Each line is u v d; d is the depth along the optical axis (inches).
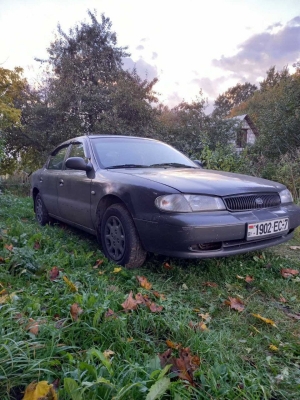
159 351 69.5
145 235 108.9
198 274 117.6
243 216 108.1
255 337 79.0
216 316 89.4
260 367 67.8
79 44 601.9
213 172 137.0
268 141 470.6
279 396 61.3
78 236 166.6
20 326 65.1
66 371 56.5
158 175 120.1
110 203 131.7
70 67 585.3
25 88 619.8
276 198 123.7
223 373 62.9
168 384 51.3
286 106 462.0
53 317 73.7
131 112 550.3
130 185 115.6
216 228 101.0
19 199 310.3
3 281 92.4
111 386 51.2
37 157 642.2
